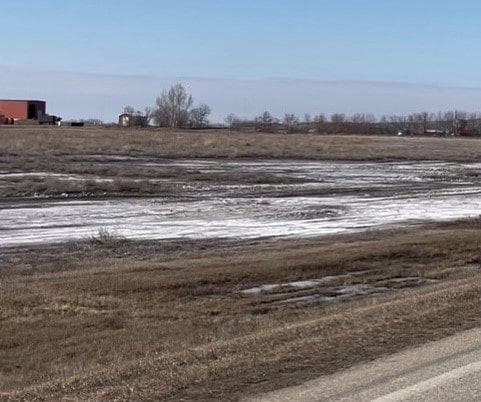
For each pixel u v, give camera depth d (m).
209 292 14.98
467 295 11.52
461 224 27.61
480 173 57.66
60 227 25.47
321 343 8.62
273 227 26.53
